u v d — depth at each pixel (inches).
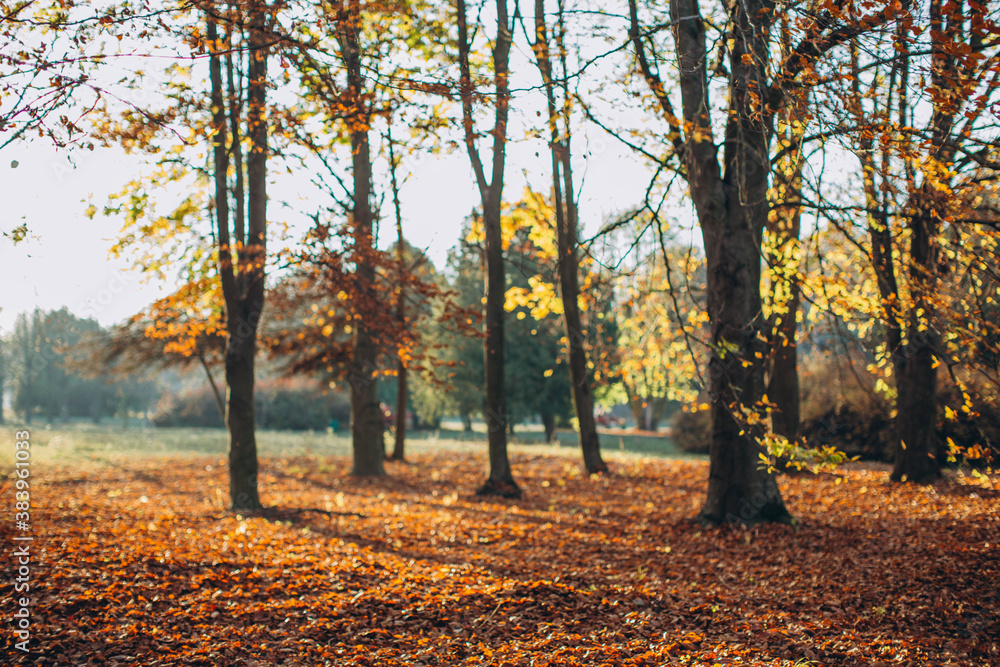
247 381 455.8
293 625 216.7
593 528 398.6
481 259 650.8
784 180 294.8
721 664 193.6
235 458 451.2
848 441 741.9
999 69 190.7
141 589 234.4
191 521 394.9
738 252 366.6
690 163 367.9
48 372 2021.4
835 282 316.8
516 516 442.3
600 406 1777.8
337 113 324.5
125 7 219.8
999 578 254.2
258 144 398.0
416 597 247.1
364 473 685.3
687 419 1033.5
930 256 299.9
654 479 609.9
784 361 565.9
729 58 327.0
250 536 346.9
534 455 845.8
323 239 412.5
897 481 498.9
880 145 239.3
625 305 473.4
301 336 724.0
